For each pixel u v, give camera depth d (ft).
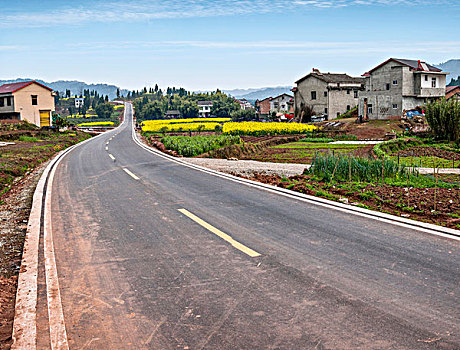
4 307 14.30
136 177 43.21
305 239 20.62
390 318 12.60
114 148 85.25
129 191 35.29
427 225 22.47
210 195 32.50
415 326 12.09
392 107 148.15
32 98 160.45
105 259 18.70
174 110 453.99
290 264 17.34
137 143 100.99
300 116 186.80
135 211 27.81
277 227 22.86
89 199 32.40
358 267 16.78
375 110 153.99
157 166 52.47
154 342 11.80
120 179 42.19
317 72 191.62
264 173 45.93
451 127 87.81
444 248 18.74
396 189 32.48
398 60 146.51
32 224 25.11
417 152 73.00
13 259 19.19
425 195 30.17
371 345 11.16
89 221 25.53
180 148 69.10
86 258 18.92
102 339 12.07
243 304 13.88
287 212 26.21
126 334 12.30
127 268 17.53
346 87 181.57
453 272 15.98
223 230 22.59
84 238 21.99
